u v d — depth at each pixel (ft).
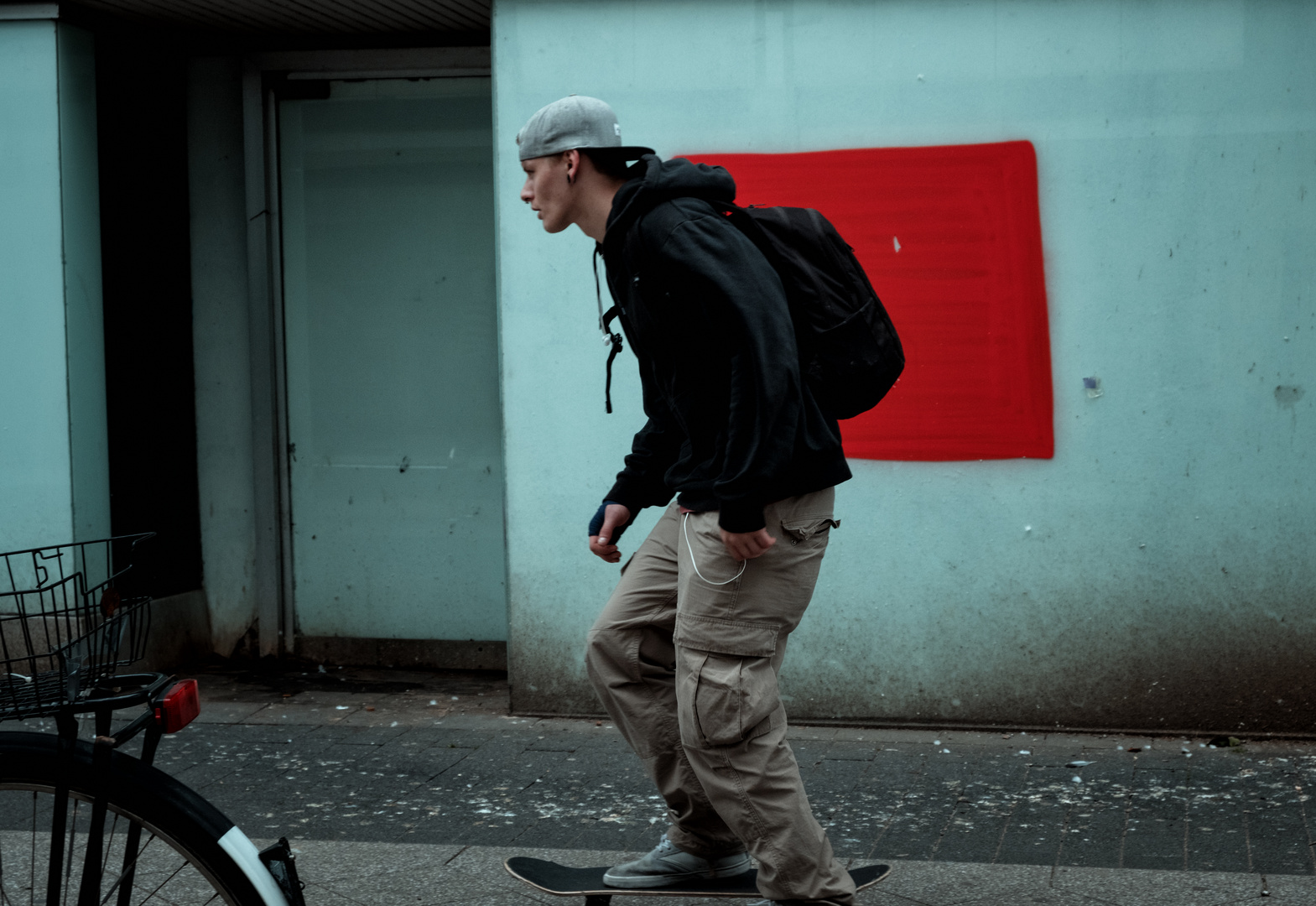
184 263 19.85
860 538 15.76
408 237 19.34
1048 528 15.38
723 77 15.65
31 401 17.60
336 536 19.84
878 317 8.82
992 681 15.66
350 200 19.44
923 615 15.72
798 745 15.30
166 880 8.38
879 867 9.95
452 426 19.43
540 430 16.28
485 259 19.15
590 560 16.34
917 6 15.19
